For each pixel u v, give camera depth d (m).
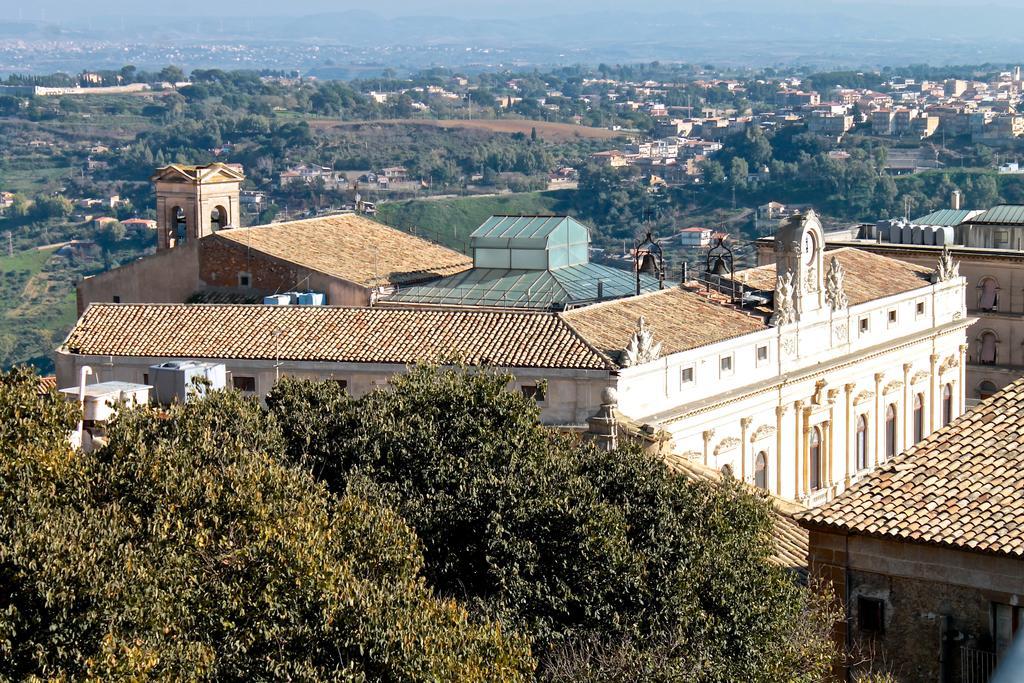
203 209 165.62
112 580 61.19
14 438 79.31
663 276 158.12
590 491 74.50
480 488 75.12
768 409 142.00
